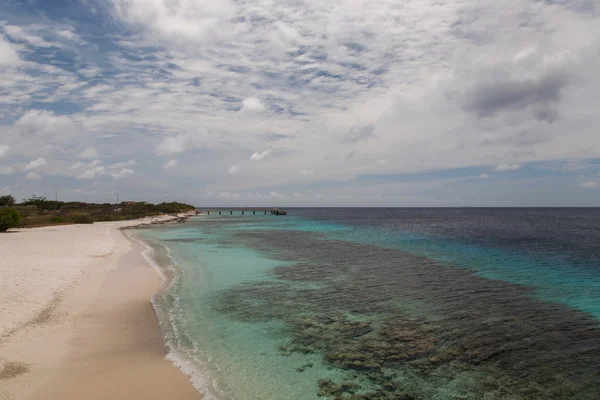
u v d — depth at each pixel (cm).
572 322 1228
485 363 923
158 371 838
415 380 835
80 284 1562
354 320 1242
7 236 3378
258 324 1195
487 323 1215
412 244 3528
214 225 6650
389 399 755
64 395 706
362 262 2427
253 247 3250
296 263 2383
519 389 802
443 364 916
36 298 1268
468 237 4234
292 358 941
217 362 905
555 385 819
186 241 3741
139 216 8381
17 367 803
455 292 1623
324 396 761
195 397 730
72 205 9356
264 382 812
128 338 1030
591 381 835
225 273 2034
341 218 10644
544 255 2756
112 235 3947
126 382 777
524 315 1303
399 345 1032
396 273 2053
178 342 1024
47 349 907
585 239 3934
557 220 8719
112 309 1273
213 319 1239
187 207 14250
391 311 1343
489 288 1697
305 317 1270
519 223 7438
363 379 836
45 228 4656
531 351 996
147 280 1758
